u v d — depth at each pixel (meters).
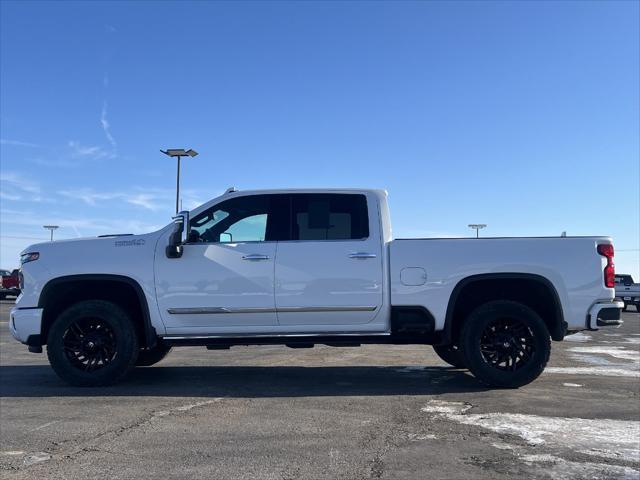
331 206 7.09
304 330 6.93
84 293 7.32
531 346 6.79
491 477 4.08
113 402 6.24
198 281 6.88
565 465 4.32
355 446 4.73
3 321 19.09
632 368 8.84
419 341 7.05
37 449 4.67
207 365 8.99
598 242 6.86
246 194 7.19
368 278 6.83
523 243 6.84
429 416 5.66
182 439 4.92
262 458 4.45
